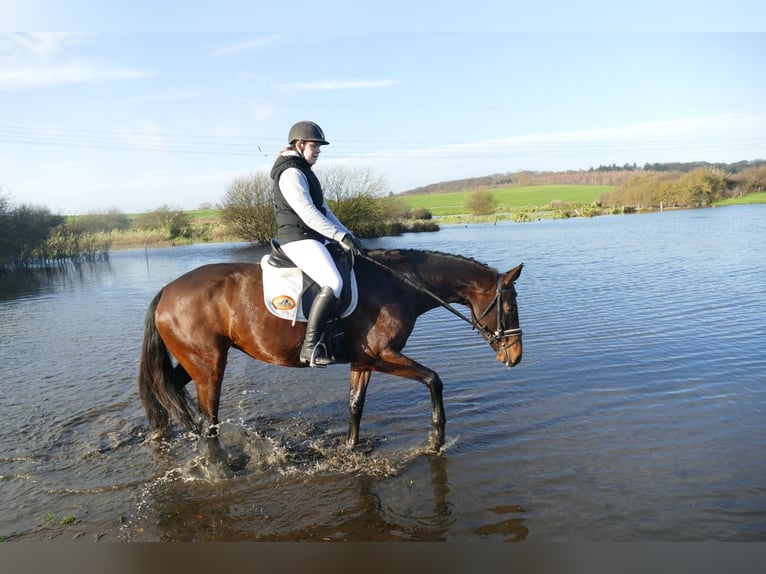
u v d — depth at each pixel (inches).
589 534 135.3
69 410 231.6
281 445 191.5
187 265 954.1
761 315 347.3
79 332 410.6
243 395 243.6
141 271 897.5
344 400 233.3
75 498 159.6
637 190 2260.1
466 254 823.7
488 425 199.9
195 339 170.7
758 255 655.1
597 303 416.2
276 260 168.6
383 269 177.0
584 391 229.5
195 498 158.2
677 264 613.3
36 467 178.7
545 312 393.4
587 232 1190.9
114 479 170.1
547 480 160.4
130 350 340.8
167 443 195.9
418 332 356.8
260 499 156.7
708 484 154.6
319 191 170.4
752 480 155.8
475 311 188.5
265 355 171.5
